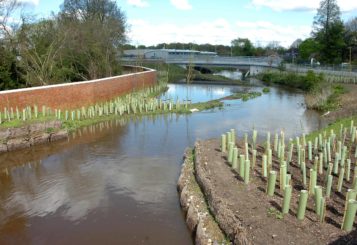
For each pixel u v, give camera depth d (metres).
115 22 45.06
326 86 34.66
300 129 22.58
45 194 12.98
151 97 33.78
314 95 32.28
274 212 9.06
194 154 15.19
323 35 61.78
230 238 8.43
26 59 29.09
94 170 15.29
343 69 51.25
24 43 29.78
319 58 63.88
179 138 20.66
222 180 11.35
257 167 12.87
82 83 26.38
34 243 9.87
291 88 48.94
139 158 16.84
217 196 10.01
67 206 11.98
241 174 11.52
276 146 15.04
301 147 13.31
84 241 9.87
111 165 15.88
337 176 11.88
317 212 8.85
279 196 10.14
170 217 11.03
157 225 10.59
